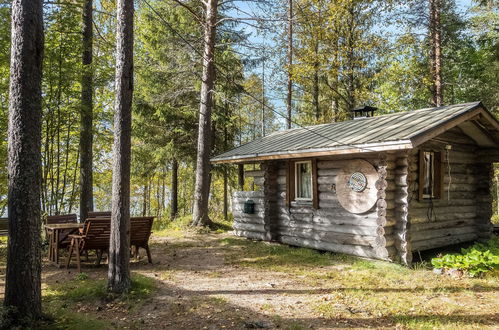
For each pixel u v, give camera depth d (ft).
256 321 15.98
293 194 35.47
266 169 36.96
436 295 19.57
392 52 64.69
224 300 18.89
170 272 25.05
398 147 24.22
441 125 25.39
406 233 26.05
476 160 34.83
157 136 59.06
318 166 32.65
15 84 14.66
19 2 14.71
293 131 41.91
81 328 15.06
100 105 45.57
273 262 28.48
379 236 26.37
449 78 70.33
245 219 40.32
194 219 45.88
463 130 32.17
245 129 103.35
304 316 16.62
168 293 20.12
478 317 16.22
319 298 19.25
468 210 33.94
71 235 26.00
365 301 18.65
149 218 26.96
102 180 70.90
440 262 24.38
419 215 28.91
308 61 63.72
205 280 23.08
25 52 14.69
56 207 35.78
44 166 34.50
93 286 20.65
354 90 64.49
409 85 65.77
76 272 24.80
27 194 14.74
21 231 14.70
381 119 33.30
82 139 37.27
